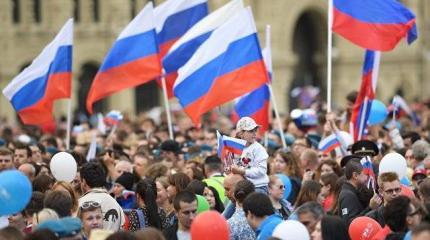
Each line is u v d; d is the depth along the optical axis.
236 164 45.44
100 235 34.12
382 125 74.19
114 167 53.69
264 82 53.78
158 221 43.41
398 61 171.00
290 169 52.44
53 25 142.25
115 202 41.56
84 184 41.78
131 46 59.06
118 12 145.38
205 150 66.31
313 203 36.50
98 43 144.75
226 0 151.00
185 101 53.94
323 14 162.50
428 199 39.25
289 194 48.69
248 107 56.00
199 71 53.72
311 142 65.81
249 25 53.72
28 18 141.12
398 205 35.53
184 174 45.31
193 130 75.00
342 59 164.62
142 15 59.06
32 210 40.66
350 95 63.31
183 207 39.09
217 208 46.94
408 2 171.25
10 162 48.78
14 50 140.12
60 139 78.50
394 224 35.66
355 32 56.84
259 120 56.00
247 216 38.09
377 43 56.75
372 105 64.31
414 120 92.06
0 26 139.00
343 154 55.62
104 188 42.38
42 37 141.62
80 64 143.12
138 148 59.97
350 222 41.19
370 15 56.75
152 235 33.34
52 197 38.31
